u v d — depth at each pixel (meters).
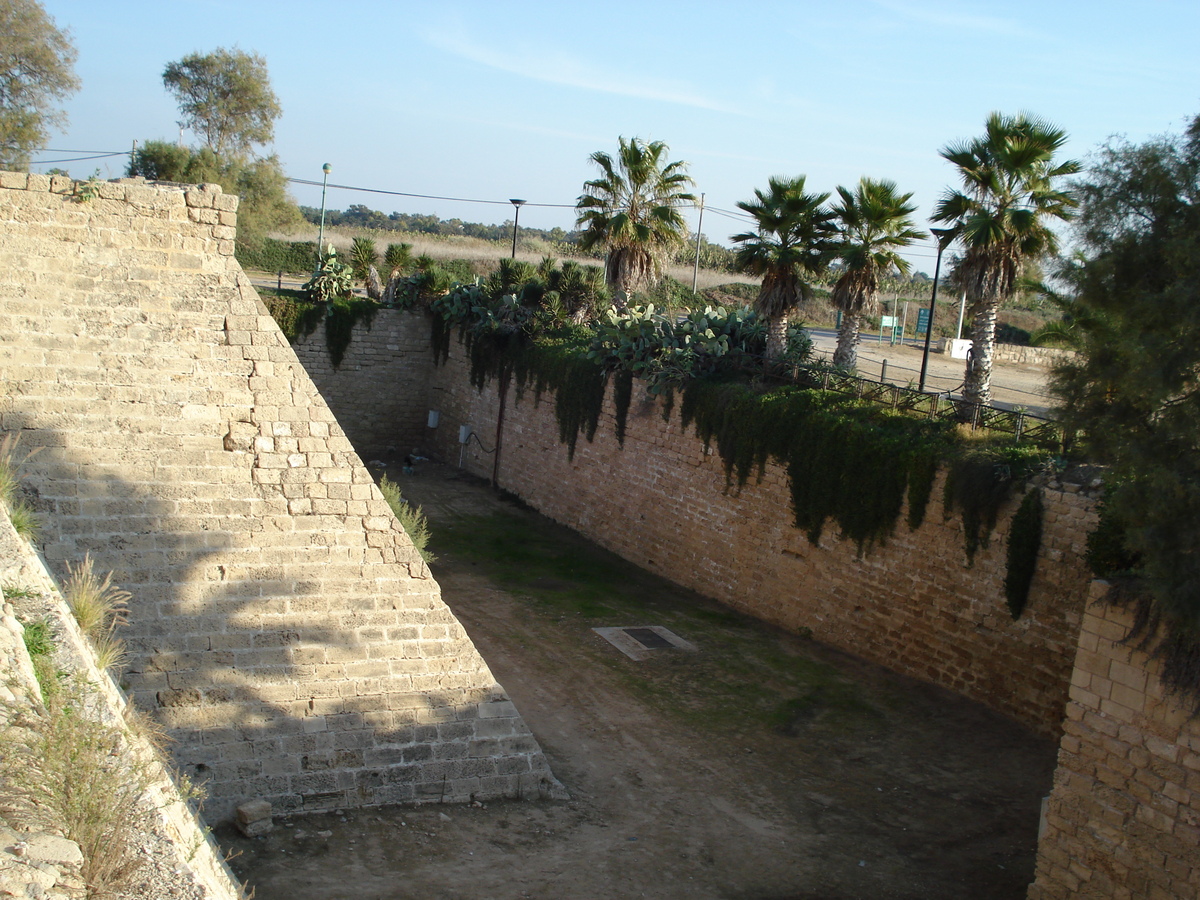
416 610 11.94
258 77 53.53
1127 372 10.15
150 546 10.80
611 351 25.78
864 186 22.23
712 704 16.06
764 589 20.73
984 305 18.36
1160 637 9.50
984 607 16.08
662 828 11.91
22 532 9.41
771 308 23.45
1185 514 9.47
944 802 13.13
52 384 10.54
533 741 12.43
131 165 49.59
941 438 17.55
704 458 22.56
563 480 27.91
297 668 11.32
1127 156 10.56
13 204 10.45
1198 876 9.05
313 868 9.95
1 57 40.78
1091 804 10.13
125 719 7.64
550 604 20.73
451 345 34.34
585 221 30.22
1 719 5.98
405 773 11.70
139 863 5.71
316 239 57.25
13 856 5.18
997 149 17.98
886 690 16.86
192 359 11.10
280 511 11.38
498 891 9.95
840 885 10.91
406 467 32.84
